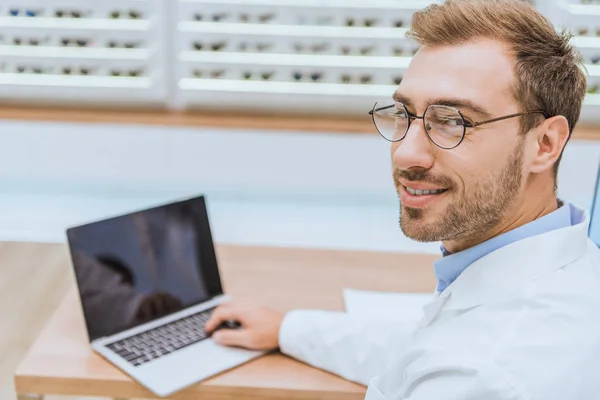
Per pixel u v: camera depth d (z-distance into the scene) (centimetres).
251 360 105
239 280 131
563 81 78
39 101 272
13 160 297
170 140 292
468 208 79
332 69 266
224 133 290
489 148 77
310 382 100
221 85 270
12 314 189
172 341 108
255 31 261
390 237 292
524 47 76
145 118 265
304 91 268
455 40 78
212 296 123
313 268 138
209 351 106
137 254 115
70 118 265
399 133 84
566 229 81
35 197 308
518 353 71
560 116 78
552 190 84
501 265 80
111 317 109
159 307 116
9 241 193
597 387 71
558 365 70
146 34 262
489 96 75
